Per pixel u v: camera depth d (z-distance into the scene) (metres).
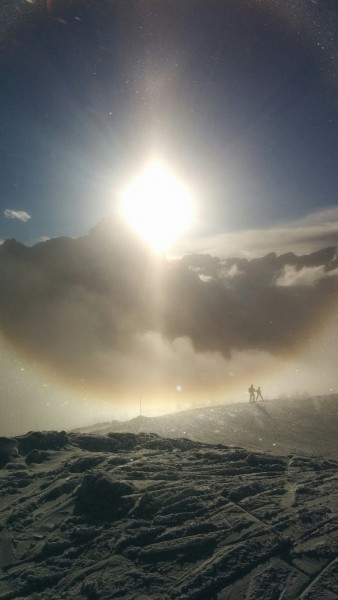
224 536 7.20
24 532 8.38
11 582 6.87
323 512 7.82
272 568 6.24
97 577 6.59
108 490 9.02
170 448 13.67
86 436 14.88
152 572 6.55
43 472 11.70
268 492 8.98
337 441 17.67
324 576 6.00
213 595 5.84
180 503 8.48
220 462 11.60
